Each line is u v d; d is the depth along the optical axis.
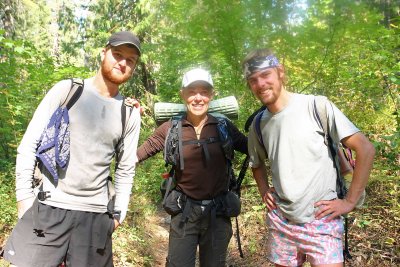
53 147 2.29
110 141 2.47
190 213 3.01
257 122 2.62
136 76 11.42
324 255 2.34
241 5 3.72
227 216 3.09
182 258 3.03
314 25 3.76
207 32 4.02
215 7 3.79
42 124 2.36
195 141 2.98
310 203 2.37
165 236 5.73
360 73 4.75
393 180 4.61
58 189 2.34
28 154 2.33
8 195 4.66
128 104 2.59
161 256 4.98
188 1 3.94
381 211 4.48
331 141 2.38
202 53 4.45
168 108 3.19
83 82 2.46
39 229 2.27
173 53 5.52
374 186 4.80
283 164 2.40
